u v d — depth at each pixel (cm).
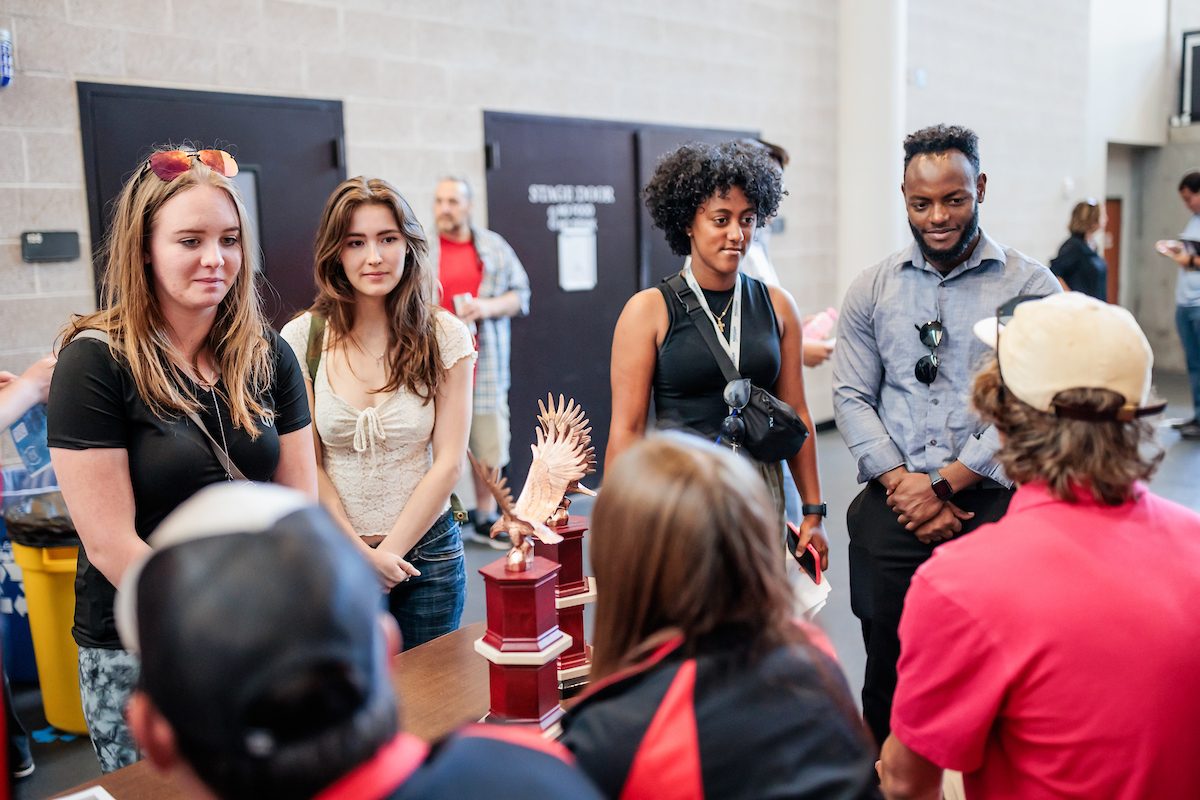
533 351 507
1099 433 108
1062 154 951
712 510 89
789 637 92
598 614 95
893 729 119
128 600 64
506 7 477
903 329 208
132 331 156
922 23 743
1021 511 113
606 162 534
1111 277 1091
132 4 355
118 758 164
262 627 58
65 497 154
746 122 618
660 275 575
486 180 477
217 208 157
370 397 206
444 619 211
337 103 416
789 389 218
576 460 156
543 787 69
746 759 85
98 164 351
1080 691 102
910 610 114
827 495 527
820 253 691
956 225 197
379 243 198
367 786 62
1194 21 1073
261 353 171
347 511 207
